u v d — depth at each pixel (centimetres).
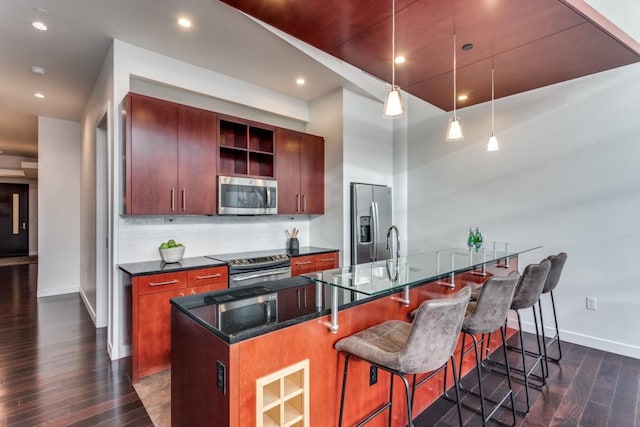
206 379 144
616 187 312
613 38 230
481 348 296
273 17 215
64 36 284
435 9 202
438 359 149
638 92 300
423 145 462
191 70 341
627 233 307
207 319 150
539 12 202
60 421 210
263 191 367
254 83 391
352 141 422
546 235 353
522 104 369
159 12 253
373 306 194
